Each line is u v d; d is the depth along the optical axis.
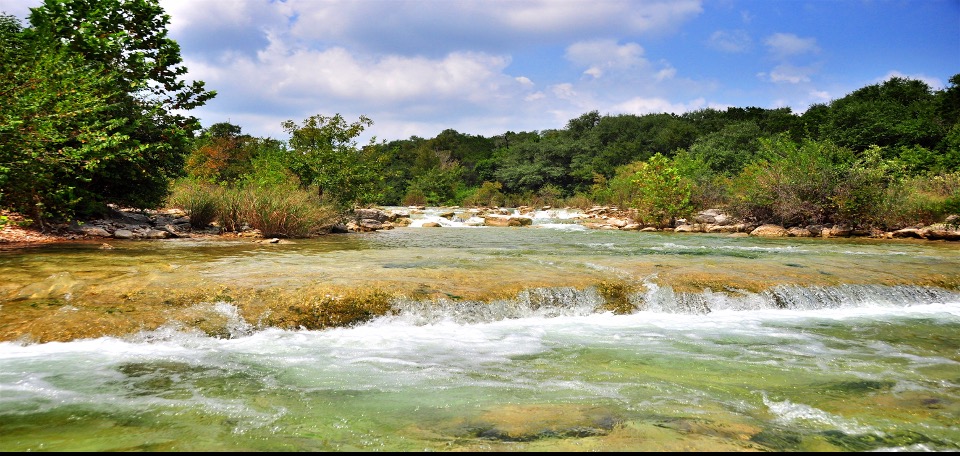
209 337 6.14
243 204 16.83
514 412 4.18
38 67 10.25
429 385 4.86
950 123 40.41
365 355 5.77
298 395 4.58
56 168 11.42
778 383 4.99
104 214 15.09
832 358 5.83
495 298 7.54
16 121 9.28
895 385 4.96
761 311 8.19
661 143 61.94
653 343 6.38
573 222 29.52
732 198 26.02
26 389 4.56
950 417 4.18
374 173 23.81
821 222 21.64
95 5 13.73
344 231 20.58
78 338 5.82
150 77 14.86
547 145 64.81
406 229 24.12
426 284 7.81
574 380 5.04
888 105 46.09
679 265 10.14
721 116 73.38
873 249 14.83
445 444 3.61
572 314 7.73
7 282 6.97
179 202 19.23
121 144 13.20
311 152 22.30
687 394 4.66
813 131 49.84
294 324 6.62
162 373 5.06
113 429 3.82
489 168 70.88
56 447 3.51
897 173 22.86
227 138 43.81
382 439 3.69
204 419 4.02
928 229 19.05
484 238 18.58
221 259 10.06
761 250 14.29
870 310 8.34
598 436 3.71
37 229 12.51
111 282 7.15
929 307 8.58
